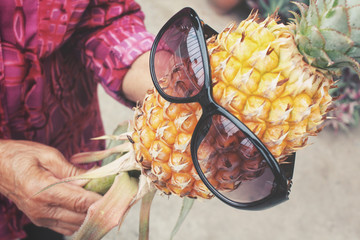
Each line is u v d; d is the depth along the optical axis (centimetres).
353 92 127
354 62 31
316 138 128
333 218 107
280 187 32
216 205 103
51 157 44
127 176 39
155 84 35
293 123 32
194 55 33
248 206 34
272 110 32
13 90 44
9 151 43
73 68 52
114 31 48
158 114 35
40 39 44
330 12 31
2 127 46
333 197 112
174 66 34
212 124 32
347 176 118
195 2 158
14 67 44
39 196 41
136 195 39
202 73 32
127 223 94
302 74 31
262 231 100
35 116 47
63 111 52
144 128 36
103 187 41
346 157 124
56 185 41
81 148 57
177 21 35
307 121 33
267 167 32
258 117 32
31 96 46
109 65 47
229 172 34
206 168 34
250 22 33
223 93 32
